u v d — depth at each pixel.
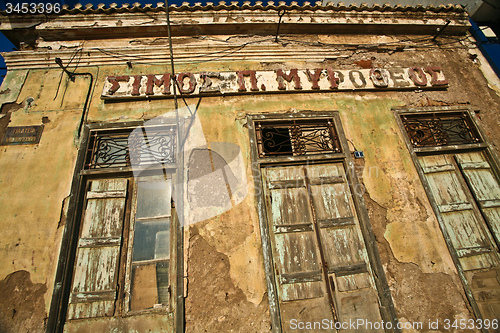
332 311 3.30
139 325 3.15
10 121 4.07
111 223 3.59
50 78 4.39
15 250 3.34
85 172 3.75
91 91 4.32
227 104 4.30
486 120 4.57
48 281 3.22
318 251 3.57
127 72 4.50
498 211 3.90
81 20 4.61
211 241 3.47
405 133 4.32
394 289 3.39
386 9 5.00
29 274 3.24
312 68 4.73
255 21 4.72
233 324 3.13
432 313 3.31
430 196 3.90
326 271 3.47
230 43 4.76
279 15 4.71
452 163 4.23
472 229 3.80
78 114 4.15
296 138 4.23
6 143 3.91
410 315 3.28
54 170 3.77
